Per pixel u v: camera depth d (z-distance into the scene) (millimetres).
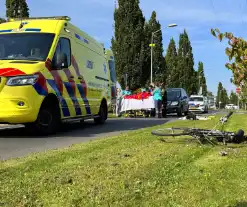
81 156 5582
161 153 5738
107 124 13586
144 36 37812
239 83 4902
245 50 4699
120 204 3479
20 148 7336
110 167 4770
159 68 43594
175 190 3854
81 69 11352
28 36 9820
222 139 6859
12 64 8773
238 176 4371
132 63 37062
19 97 8461
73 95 10633
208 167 4812
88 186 3982
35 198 3678
